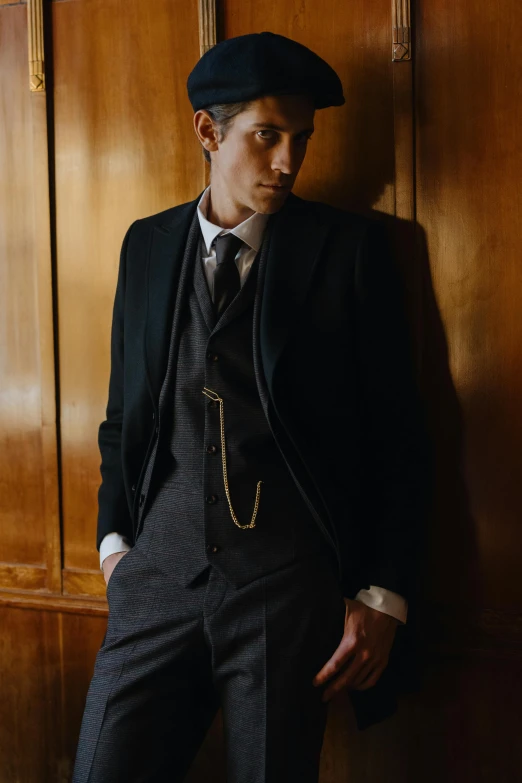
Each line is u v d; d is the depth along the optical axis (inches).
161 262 60.9
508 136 64.2
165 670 56.5
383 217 67.3
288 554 54.5
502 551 66.9
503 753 68.3
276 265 57.0
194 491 56.8
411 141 65.6
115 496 64.9
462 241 65.9
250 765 53.7
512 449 66.1
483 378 66.4
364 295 56.3
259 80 52.6
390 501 56.3
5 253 77.9
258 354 55.7
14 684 81.2
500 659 67.0
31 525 79.7
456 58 64.8
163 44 71.9
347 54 67.2
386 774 71.6
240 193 56.6
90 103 74.2
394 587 55.0
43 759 81.0
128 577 59.1
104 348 76.0
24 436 79.3
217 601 54.8
